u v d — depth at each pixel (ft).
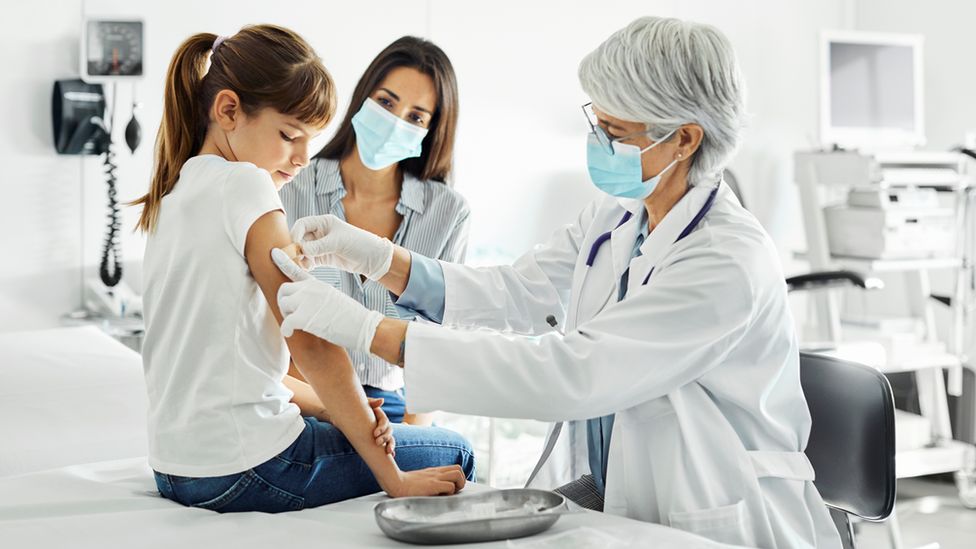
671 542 4.40
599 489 5.70
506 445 10.58
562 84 14.12
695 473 4.94
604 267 5.81
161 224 4.90
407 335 4.74
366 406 4.98
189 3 11.60
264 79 4.92
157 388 4.90
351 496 5.15
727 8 15.31
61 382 7.39
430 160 7.82
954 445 12.71
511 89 13.75
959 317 13.15
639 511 5.13
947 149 14.75
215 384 4.70
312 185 7.68
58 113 10.85
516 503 4.88
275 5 12.09
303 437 4.94
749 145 15.61
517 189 13.91
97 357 8.07
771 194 15.87
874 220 13.08
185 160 5.04
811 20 16.05
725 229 5.16
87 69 10.85
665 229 5.29
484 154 13.62
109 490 5.16
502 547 4.28
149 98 11.50
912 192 13.30
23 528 4.49
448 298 6.11
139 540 4.34
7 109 10.78
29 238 10.98
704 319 4.90
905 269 13.16
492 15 13.55
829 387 6.15
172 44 11.56
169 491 4.94
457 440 5.59
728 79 5.04
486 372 4.72
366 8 12.67
